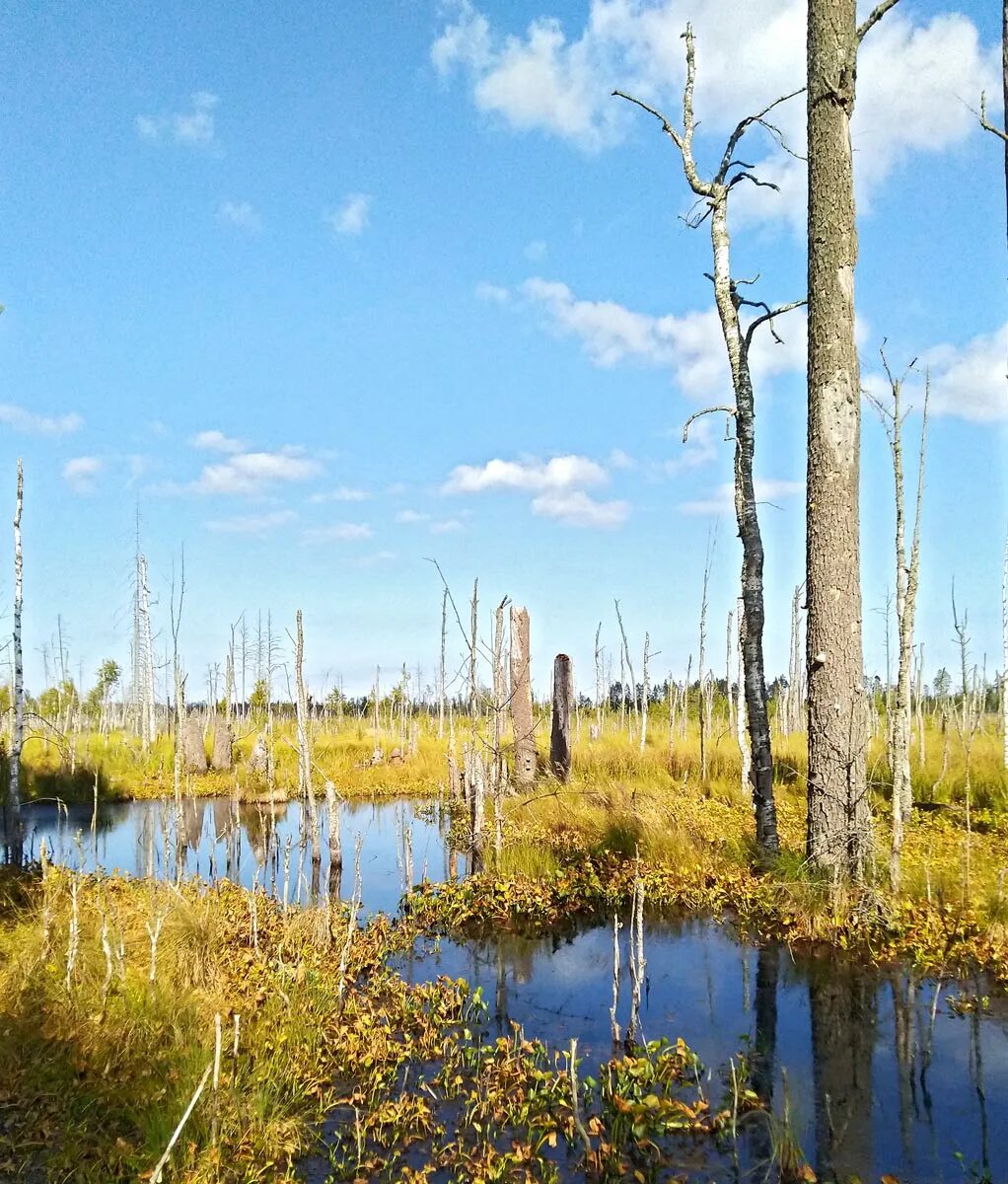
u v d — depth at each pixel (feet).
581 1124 16.01
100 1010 19.67
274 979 22.90
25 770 73.36
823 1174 14.71
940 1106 16.84
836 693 29.40
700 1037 20.43
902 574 33.14
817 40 30.14
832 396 29.91
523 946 28.32
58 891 29.07
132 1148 15.25
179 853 33.76
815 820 29.60
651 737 90.02
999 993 21.85
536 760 56.95
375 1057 19.65
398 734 105.91
